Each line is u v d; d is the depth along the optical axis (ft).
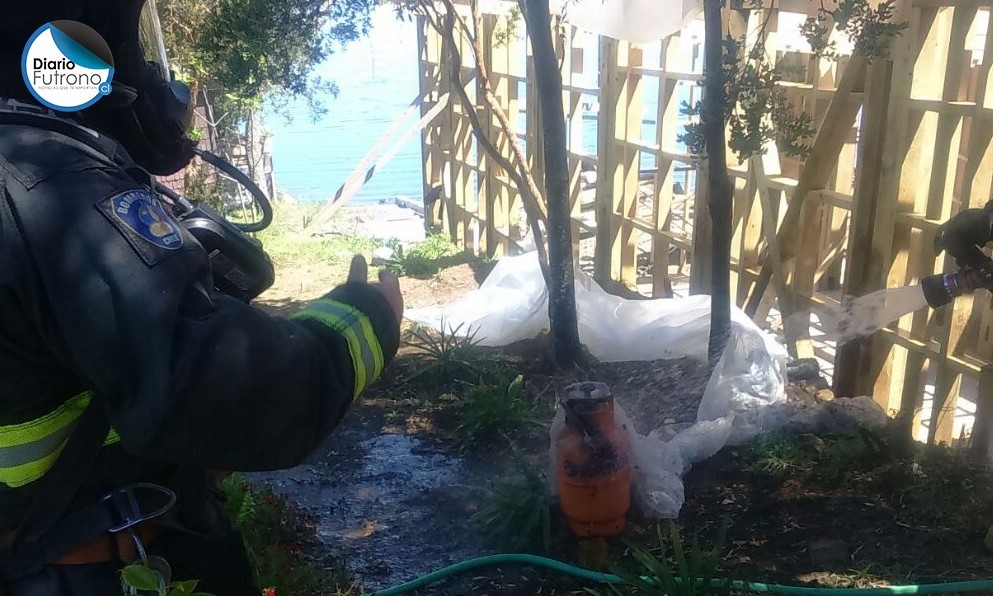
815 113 17.95
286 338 3.60
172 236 3.55
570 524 12.24
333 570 12.25
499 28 29.17
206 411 3.33
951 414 14.53
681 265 28.12
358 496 14.98
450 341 20.63
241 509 12.37
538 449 16.14
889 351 15.66
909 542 11.73
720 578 10.89
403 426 17.90
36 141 3.61
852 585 10.87
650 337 19.75
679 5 19.67
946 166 14.15
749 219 19.27
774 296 19.62
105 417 3.87
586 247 34.37
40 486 3.92
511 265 23.71
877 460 13.70
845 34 15.05
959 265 10.34
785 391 16.30
